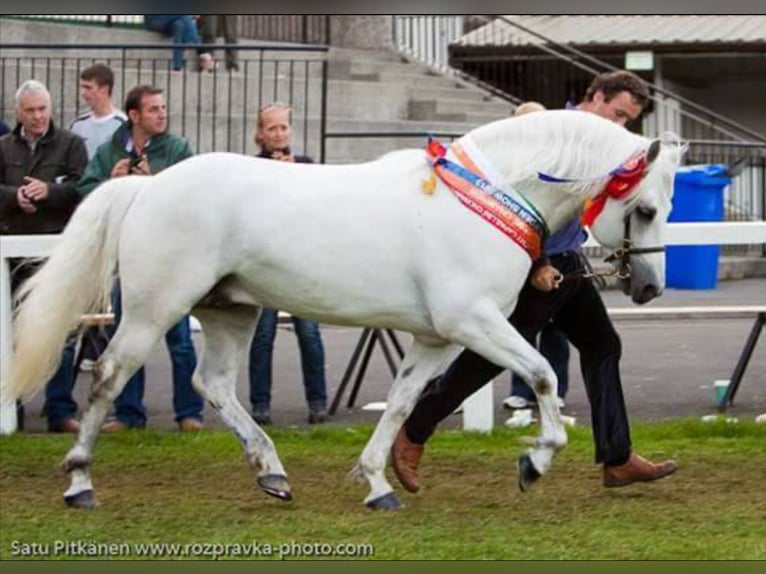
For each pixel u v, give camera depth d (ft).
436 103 71.26
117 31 68.28
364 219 26.25
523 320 27.84
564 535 25.09
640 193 26.68
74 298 27.30
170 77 63.36
